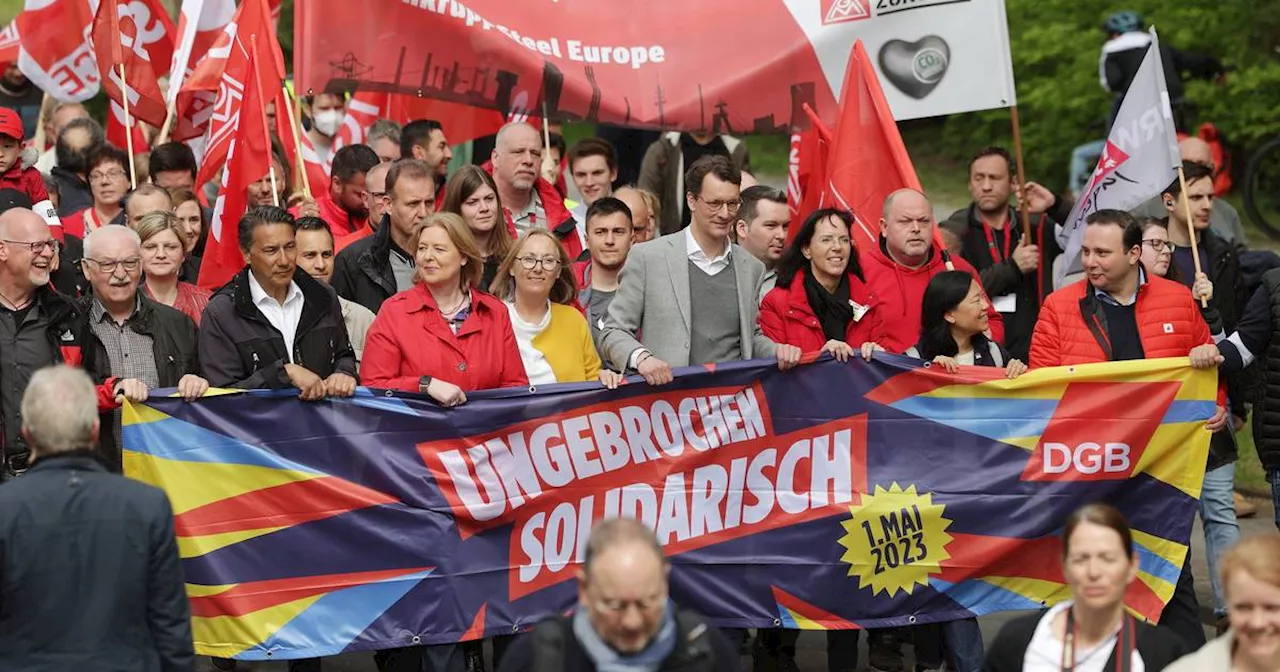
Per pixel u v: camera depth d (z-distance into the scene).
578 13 15.51
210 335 11.95
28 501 8.76
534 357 12.38
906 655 13.79
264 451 11.66
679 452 12.16
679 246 12.84
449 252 11.94
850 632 12.59
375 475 11.76
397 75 15.04
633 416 12.10
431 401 11.82
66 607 8.74
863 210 14.45
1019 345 15.88
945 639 12.55
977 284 12.59
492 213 13.79
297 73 14.90
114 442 11.98
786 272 13.07
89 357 11.90
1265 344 12.84
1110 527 8.13
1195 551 16.62
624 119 15.42
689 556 12.16
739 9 15.73
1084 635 8.31
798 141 17.12
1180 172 13.68
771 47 15.70
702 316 12.80
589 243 13.70
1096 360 12.59
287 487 11.68
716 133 15.66
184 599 9.05
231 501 11.62
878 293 13.30
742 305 12.90
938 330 12.59
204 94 17.45
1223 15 31.05
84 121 17.45
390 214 14.09
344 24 14.91
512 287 12.62
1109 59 25.98
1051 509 12.27
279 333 11.99
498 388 12.01
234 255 14.09
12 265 11.45
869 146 14.44
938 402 12.31
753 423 12.24
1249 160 27.98
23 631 8.73
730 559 12.20
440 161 17.34
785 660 12.88
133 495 8.93
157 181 16.50
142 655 8.92
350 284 14.08
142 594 8.90
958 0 15.63
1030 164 33.50
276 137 18.97
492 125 19.45
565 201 17.44
